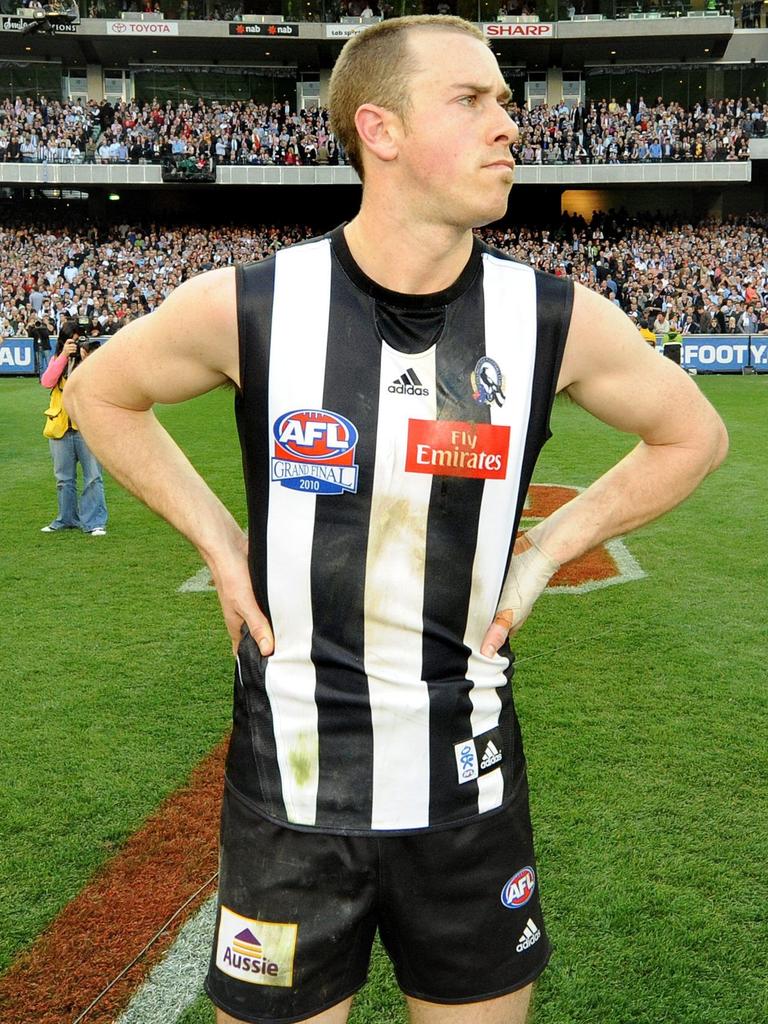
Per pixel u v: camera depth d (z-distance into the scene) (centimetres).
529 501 924
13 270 2983
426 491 138
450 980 145
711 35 3259
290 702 143
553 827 328
